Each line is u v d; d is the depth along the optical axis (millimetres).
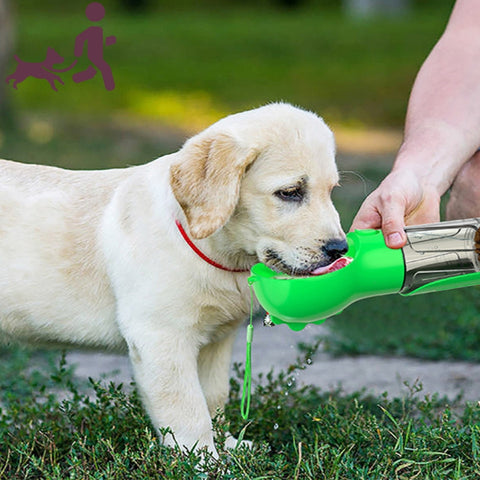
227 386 4730
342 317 7344
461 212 4875
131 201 4297
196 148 4039
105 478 3914
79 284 4406
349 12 40281
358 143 16922
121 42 29172
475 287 7516
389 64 26312
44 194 4504
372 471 3934
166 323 4199
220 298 4250
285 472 4102
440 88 4723
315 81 24047
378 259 3732
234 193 3936
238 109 20250
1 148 14016
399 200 4062
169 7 41875
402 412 4867
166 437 4219
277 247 4027
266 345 6922
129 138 16375
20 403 5297
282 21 36406
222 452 4133
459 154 4523
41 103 20203
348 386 5848
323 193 4043
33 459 4016
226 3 43250
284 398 4926
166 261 4152
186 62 26516
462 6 5047
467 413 4664
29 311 4465
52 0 40688
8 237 4449
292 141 4008
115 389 4914
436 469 3863
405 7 39750
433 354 6516
